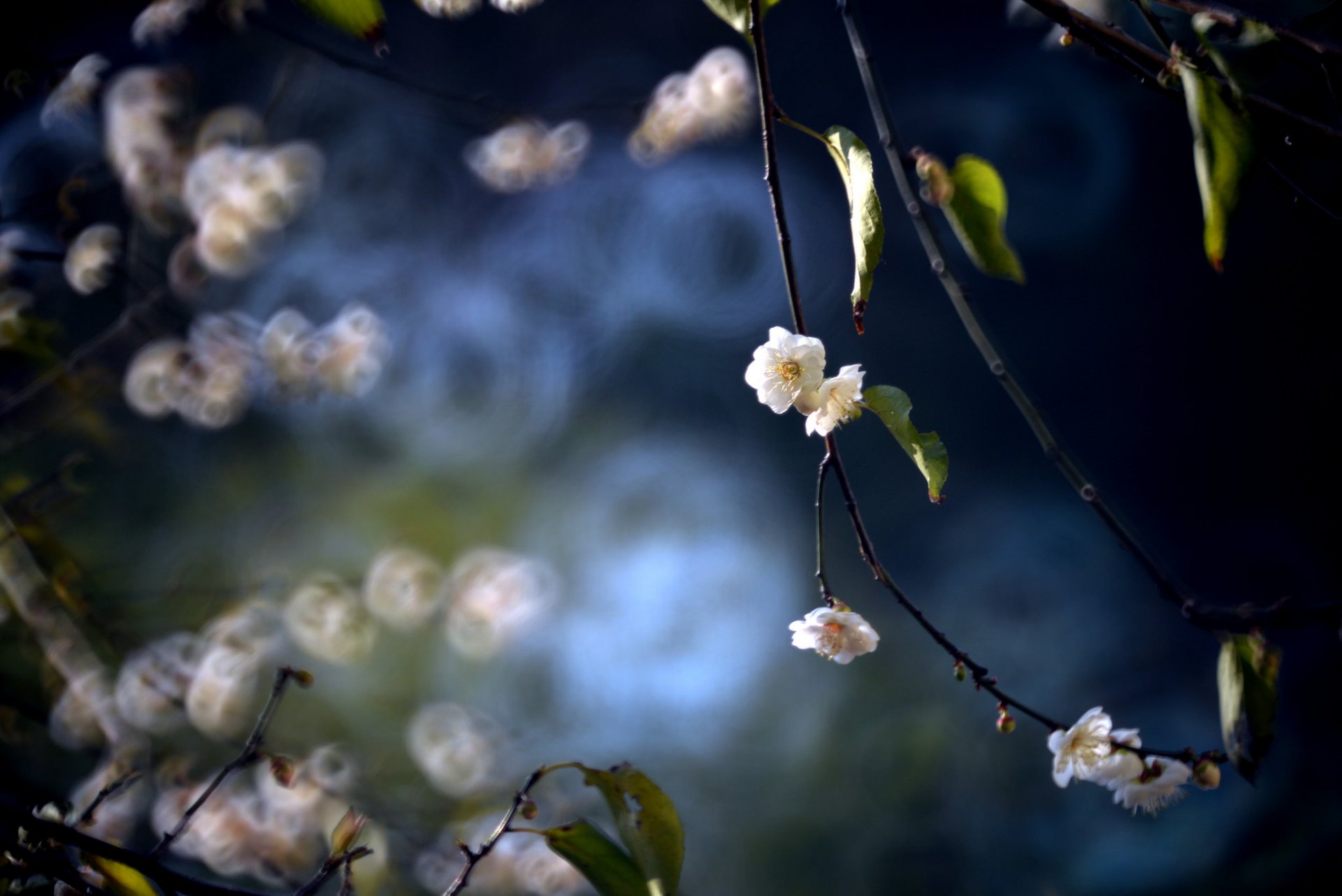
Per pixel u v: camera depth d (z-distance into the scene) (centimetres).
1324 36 131
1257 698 136
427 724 227
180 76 182
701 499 556
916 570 543
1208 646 434
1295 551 512
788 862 343
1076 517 543
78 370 184
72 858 141
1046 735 383
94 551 281
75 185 176
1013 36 559
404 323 532
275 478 396
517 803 135
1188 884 299
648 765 382
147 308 185
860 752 376
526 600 221
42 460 280
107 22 223
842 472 136
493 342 567
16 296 165
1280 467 537
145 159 178
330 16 133
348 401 416
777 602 509
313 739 287
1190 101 130
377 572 217
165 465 354
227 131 188
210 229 176
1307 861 292
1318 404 529
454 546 429
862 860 337
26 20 208
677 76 208
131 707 167
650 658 430
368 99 468
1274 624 137
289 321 192
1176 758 138
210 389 187
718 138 211
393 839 176
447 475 483
